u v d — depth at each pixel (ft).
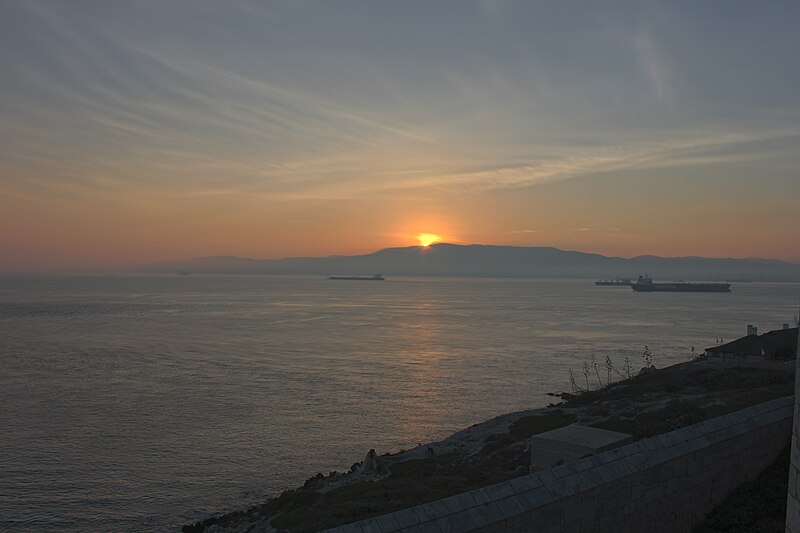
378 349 444.14
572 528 57.57
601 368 359.25
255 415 244.63
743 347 235.81
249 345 459.32
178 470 181.88
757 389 165.37
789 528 35.47
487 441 163.94
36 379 313.32
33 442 206.90
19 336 497.46
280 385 305.12
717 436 74.18
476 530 51.26
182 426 227.81
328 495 128.06
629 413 158.40
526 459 136.87
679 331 570.87
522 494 55.47
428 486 120.88
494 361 387.75
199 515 150.71
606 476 61.16
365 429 226.17
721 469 73.82
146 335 515.50
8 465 184.96
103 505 156.76
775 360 223.51
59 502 158.81
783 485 75.46
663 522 66.23
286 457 194.29
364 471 152.97
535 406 262.67
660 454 67.10
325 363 376.27
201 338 499.92
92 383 304.71
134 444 205.87
